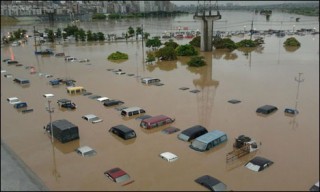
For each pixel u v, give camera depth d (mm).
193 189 18062
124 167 20594
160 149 23047
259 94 37000
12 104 33969
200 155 22078
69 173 19953
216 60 60812
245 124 27766
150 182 18812
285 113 30469
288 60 58875
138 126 27438
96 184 18688
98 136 25484
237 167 20469
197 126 25703
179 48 66250
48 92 38594
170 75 48031
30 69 52625
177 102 34250
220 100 34906
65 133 24031
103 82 43688
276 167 20438
